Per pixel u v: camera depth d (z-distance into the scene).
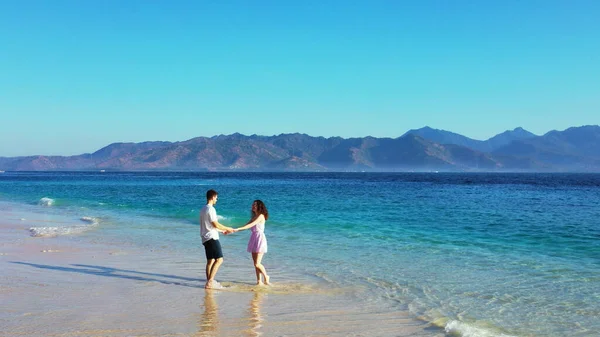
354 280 10.22
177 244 15.24
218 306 8.05
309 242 15.83
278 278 10.41
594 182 104.75
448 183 92.94
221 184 83.31
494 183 94.00
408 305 8.28
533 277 10.51
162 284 9.66
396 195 45.12
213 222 9.52
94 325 6.84
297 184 84.88
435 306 8.25
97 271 10.82
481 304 8.39
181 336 6.45
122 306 7.91
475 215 24.45
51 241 15.61
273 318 7.41
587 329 7.11
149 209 29.02
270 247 14.80
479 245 15.11
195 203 33.69
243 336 6.51
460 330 6.77
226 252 13.86
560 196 43.81
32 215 25.45
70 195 45.16
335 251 14.04
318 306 8.16
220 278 10.37
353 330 6.90
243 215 24.69
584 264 11.97
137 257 12.77
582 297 8.83
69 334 6.43
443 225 20.30
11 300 8.16
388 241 16.03
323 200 36.56
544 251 13.96
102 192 50.91
